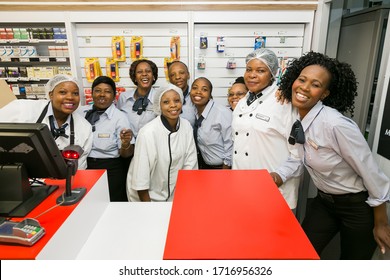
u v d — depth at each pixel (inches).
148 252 41.7
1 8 108.9
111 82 89.9
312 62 56.9
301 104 55.7
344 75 57.0
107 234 46.1
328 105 61.1
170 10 109.0
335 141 54.7
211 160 94.3
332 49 113.4
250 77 69.9
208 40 116.0
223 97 122.2
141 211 53.1
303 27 114.6
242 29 114.9
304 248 30.9
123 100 105.7
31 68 118.3
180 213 37.6
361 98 101.3
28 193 43.1
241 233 33.4
